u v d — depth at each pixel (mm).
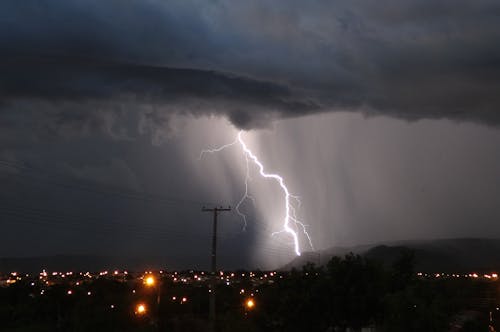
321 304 43688
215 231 50500
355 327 44219
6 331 63500
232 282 127000
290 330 44062
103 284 98125
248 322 46625
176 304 74812
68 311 76438
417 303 35438
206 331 55812
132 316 61438
